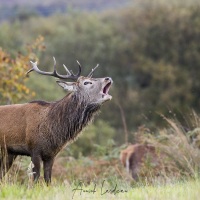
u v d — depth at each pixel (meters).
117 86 162.25
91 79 36.66
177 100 149.88
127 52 168.50
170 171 40.19
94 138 96.38
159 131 45.69
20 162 42.03
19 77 59.47
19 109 36.47
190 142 43.28
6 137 36.09
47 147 35.75
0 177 35.91
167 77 155.38
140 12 169.75
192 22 159.50
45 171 35.97
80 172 46.31
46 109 36.09
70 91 36.41
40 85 99.50
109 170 46.06
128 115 143.25
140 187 33.38
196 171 38.09
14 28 161.50
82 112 36.38
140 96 154.12
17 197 28.88
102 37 174.62
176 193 29.31
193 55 158.25
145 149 44.59
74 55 167.25
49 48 166.12
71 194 29.44
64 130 36.00
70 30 177.88
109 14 194.38
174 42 161.50
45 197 28.38
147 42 165.50
